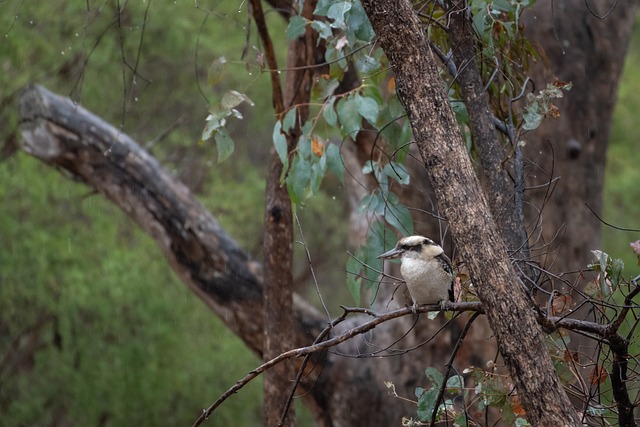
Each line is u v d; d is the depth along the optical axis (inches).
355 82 416.8
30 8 692.1
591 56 530.9
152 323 711.7
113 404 714.8
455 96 314.8
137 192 508.7
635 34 930.1
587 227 523.8
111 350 716.0
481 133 272.8
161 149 812.6
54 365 736.3
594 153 534.0
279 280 407.8
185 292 729.0
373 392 510.9
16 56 681.6
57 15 711.7
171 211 506.9
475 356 493.4
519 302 210.2
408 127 306.3
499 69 293.0
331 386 514.9
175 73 796.6
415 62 221.6
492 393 251.0
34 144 512.4
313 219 867.4
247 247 802.8
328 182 820.0
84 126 509.0
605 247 811.4
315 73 403.5
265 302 410.9
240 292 504.4
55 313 739.4
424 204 458.0
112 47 719.1
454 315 263.3
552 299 243.6
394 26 221.8
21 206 722.8
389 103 306.8
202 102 811.4
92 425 744.3
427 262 261.3
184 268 510.9
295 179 315.3
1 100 722.8
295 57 405.7
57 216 740.7
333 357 514.9
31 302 755.4
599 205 540.4
